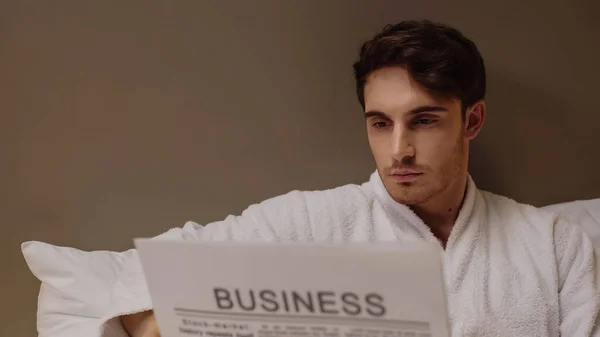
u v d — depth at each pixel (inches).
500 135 41.3
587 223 40.1
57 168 39.7
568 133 41.9
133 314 32.5
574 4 39.5
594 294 32.6
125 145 39.6
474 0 38.9
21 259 41.3
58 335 34.2
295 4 38.1
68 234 41.1
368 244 21.2
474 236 32.9
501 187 42.3
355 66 32.1
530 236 33.8
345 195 35.8
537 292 31.9
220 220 41.4
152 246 23.2
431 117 29.6
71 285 35.3
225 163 40.5
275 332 23.8
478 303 31.4
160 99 38.9
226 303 23.6
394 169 30.4
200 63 38.5
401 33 29.5
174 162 40.1
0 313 42.4
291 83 39.4
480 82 31.8
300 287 22.5
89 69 38.1
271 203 36.4
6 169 39.4
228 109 39.5
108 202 40.6
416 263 21.0
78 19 37.3
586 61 40.6
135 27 37.7
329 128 40.4
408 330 22.7
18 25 37.2
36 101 38.4
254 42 38.5
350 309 22.6
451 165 31.0
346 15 38.6
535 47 40.0
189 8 37.6
